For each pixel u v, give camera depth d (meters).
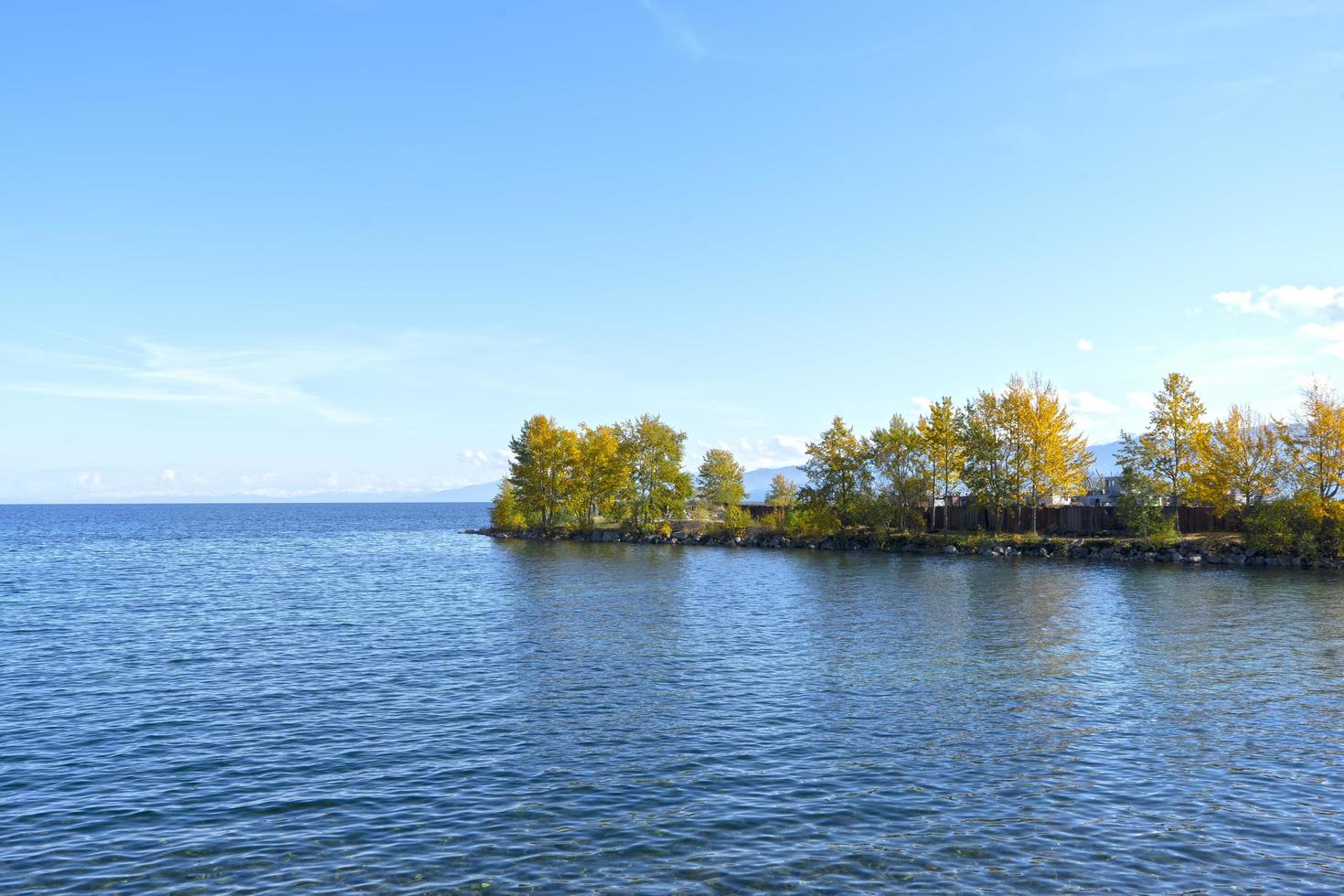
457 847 15.80
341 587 63.16
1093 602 51.31
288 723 24.59
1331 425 73.25
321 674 31.55
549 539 128.88
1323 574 66.50
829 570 74.44
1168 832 16.48
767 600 53.56
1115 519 87.81
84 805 18.06
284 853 15.57
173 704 26.97
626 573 73.06
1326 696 27.50
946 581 64.25
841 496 102.62
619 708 26.30
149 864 15.12
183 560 93.44
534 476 128.62
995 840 16.06
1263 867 14.98
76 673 31.80
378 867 14.98
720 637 39.38
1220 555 76.25
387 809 17.75
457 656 35.09
